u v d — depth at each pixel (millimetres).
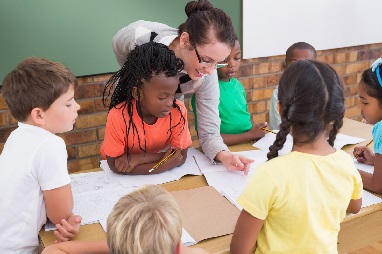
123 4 2523
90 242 1073
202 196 1338
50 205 1171
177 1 2666
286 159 988
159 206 797
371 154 1554
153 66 1353
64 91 1183
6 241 1179
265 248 1022
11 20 2299
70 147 2680
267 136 1858
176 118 1561
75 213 1263
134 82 1412
